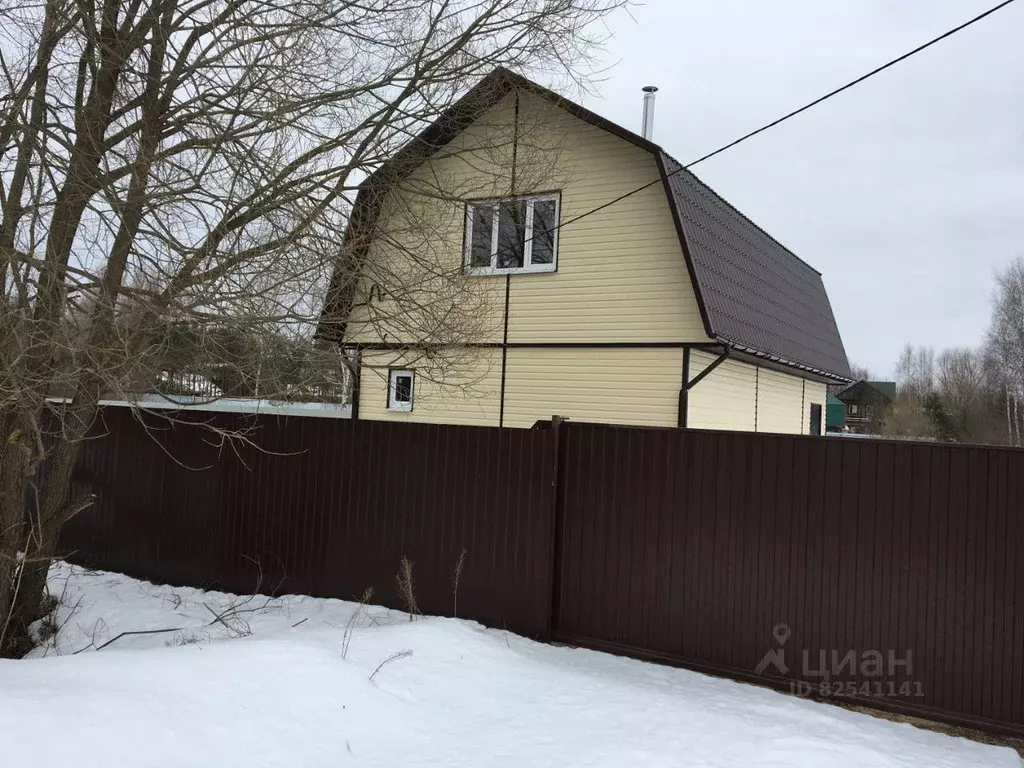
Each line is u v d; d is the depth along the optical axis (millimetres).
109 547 7652
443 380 7863
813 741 3803
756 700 4645
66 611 6367
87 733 2980
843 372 14469
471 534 6051
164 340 5480
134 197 5059
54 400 5801
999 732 4367
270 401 7004
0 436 5176
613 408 9508
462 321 6941
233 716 3449
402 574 6270
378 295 6500
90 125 5328
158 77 5465
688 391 9062
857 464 4840
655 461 5492
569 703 4258
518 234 10180
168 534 7332
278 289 5551
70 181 5062
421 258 6457
